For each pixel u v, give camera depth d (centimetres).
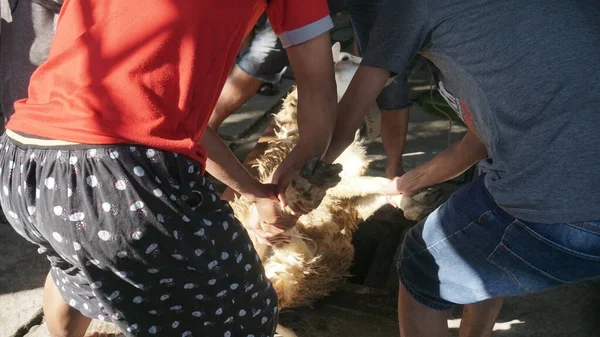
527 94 172
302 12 194
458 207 198
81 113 162
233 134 430
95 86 163
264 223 240
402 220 345
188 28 167
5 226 325
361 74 205
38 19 262
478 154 241
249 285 187
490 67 178
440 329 220
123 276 168
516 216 181
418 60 280
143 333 182
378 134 338
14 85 272
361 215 304
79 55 168
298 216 222
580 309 284
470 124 208
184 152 167
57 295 212
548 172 172
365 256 328
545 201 173
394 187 284
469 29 180
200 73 169
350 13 312
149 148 163
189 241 170
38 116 168
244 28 179
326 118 206
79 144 161
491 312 231
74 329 220
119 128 161
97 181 162
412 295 218
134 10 168
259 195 213
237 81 335
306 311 282
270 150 298
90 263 169
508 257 188
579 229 174
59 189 164
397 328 274
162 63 165
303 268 266
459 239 196
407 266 216
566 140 168
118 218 162
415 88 508
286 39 199
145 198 162
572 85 168
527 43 173
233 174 203
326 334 270
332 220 285
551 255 180
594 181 167
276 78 340
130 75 163
